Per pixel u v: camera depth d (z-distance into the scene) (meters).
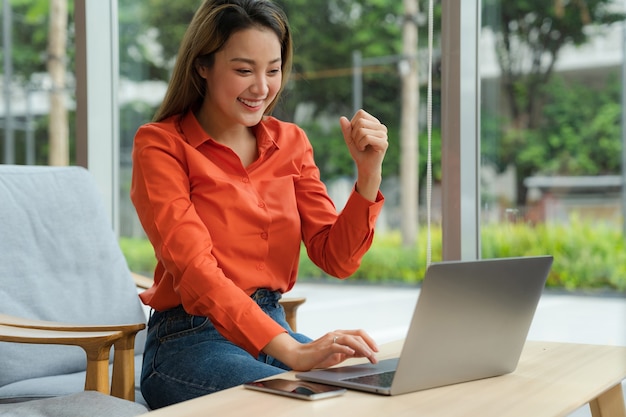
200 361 1.44
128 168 3.02
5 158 3.57
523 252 2.39
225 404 1.05
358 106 3.41
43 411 1.35
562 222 2.38
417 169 3.32
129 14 2.99
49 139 3.48
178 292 1.44
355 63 3.41
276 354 1.29
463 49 2.10
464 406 1.04
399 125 3.36
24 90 3.53
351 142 1.50
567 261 2.38
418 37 3.30
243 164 1.66
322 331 3.35
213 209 1.56
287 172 1.67
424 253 3.33
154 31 3.08
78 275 1.99
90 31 2.72
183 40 1.60
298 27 3.43
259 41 1.52
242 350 1.48
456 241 2.08
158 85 3.11
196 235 1.44
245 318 1.33
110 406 1.33
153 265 3.05
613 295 2.33
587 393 1.12
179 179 1.53
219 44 1.53
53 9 3.47
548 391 1.13
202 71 1.59
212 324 1.51
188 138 1.60
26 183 1.97
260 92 1.53
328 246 1.61
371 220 1.55
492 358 1.21
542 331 2.43
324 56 3.44
